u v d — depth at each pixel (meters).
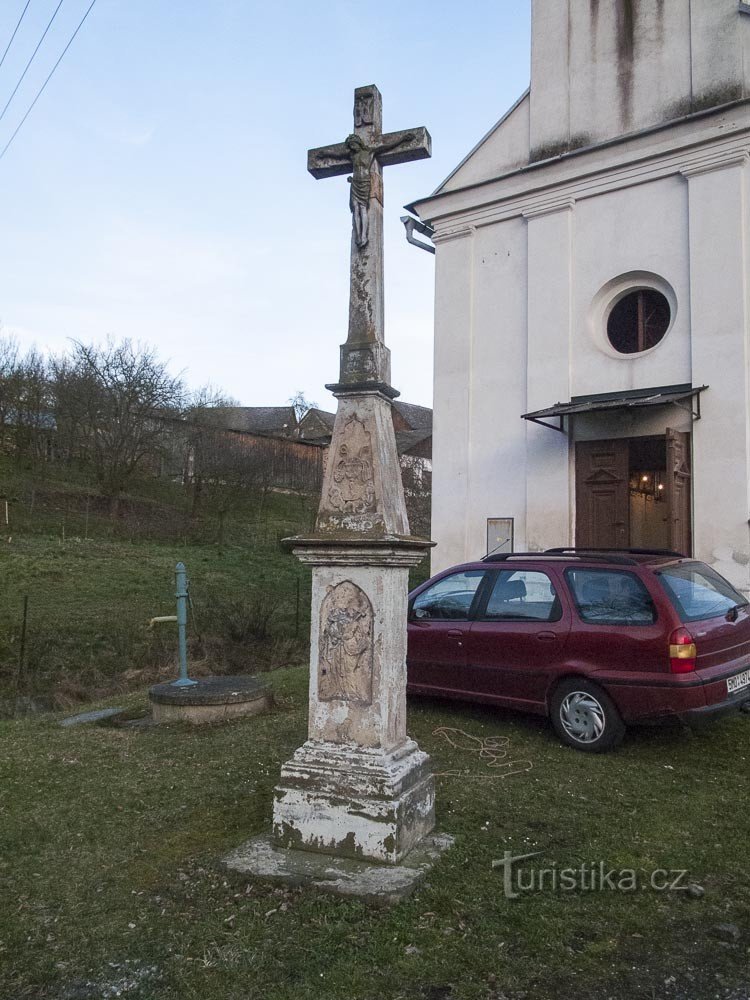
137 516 27.95
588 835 4.20
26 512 25.11
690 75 10.84
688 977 2.87
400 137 4.25
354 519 4.03
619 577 6.02
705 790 4.98
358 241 4.31
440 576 7.25
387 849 3.68
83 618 14.59
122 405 28.64
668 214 10.93
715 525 10.07
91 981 2.85
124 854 4.00
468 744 6.03
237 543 26.95
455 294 13.01
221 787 5.03
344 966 2.89
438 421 12.95
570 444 11.59
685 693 5.45
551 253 11.92
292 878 3.55
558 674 6.04
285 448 34.59
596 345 11.45
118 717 7.45
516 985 2.80
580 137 11.81
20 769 5.55
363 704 3.93
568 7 12.11
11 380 29.44
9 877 3.76
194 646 12.84
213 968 2.90
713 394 10.22
